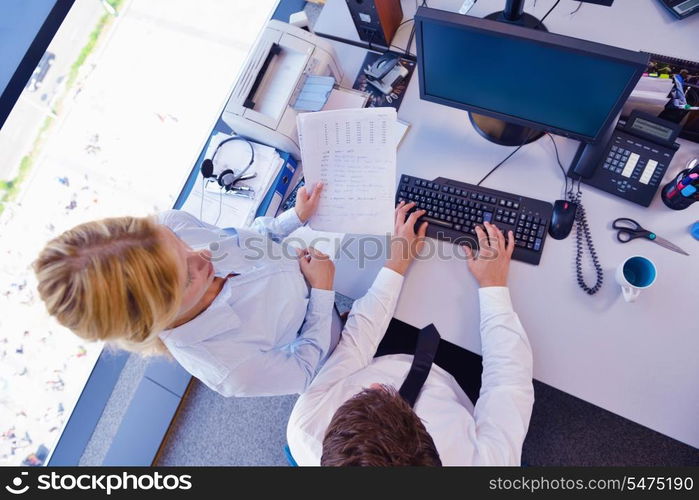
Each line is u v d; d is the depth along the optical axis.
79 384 1.42
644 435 1.49
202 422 1.75
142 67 1.51
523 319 1.01
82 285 0.52
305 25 1.35
